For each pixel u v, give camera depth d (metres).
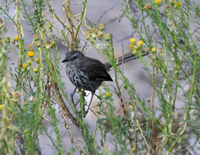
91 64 13.41
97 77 13.52
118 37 19.33
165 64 9.14
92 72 13.40
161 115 11.94
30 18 11.33
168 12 9.93
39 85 10.37
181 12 9.64
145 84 17.69
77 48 13.16
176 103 13.76
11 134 7.89
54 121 8.48
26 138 7.93
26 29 19.41
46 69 10.57
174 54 9.34
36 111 8.35
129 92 9.55
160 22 9.26
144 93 17.02
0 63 7.74
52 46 10.33
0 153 7.78
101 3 20.98
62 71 17.88
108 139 12.82
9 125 7.77
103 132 9.77
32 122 7.92
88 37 8.66
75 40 12.72
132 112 9.30
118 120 8.84
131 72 18.48
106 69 14.50
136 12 13.53
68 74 13.63
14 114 7.92
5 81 7.55
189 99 8.89
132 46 8.25
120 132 8.62
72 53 13.16
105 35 8.55
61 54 18.86
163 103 9.30
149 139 9.41
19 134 9.14
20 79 9.75
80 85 13.51
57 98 10.35
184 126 9.02
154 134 9.26
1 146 7.80
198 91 10.35
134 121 9.28
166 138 9.18
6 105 7.61
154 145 9.23
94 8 20.86
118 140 8.91
